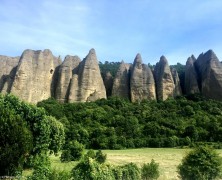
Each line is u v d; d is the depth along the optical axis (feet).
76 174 64.08
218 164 85.20
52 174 60.29
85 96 342.03
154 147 227.40
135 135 242.78
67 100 341.82
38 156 92.32
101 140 226.38
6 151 74.33
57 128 115.96
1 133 75.56
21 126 79.77
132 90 353.51
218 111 284.41
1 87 352.28
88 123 262.47
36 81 349.41
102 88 359.46
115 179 73.72
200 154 86.28
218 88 337.72
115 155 175.63
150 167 86.07
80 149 138.51
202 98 326.03
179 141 228.22
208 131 237.04
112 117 275.39
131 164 83.71
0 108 81.35
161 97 348.18
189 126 241.55
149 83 356.38
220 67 352.49
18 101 101.04
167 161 144.87
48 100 326.44
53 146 115.34
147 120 273.33
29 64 355.77
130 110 300.40
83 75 354.13
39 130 99.81
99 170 66.33
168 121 263.90
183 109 291.17
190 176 84.84
